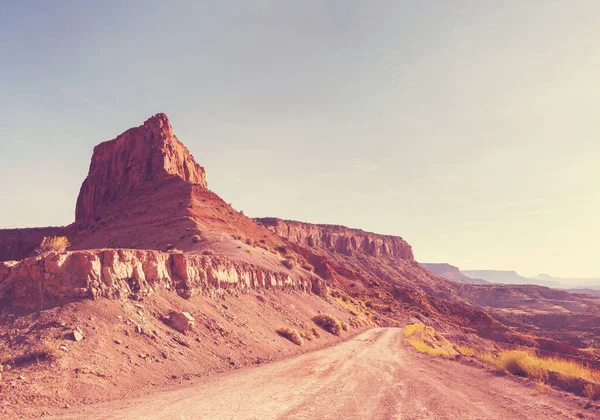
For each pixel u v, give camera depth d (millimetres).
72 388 13180
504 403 13938
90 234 75188
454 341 84500
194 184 83500
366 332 52406
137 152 100562
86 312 17797
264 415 12375
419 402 14312
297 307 43219
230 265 34406
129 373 15594
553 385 17016
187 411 12383
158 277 24000
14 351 14234
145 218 70688
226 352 22359
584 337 137250
